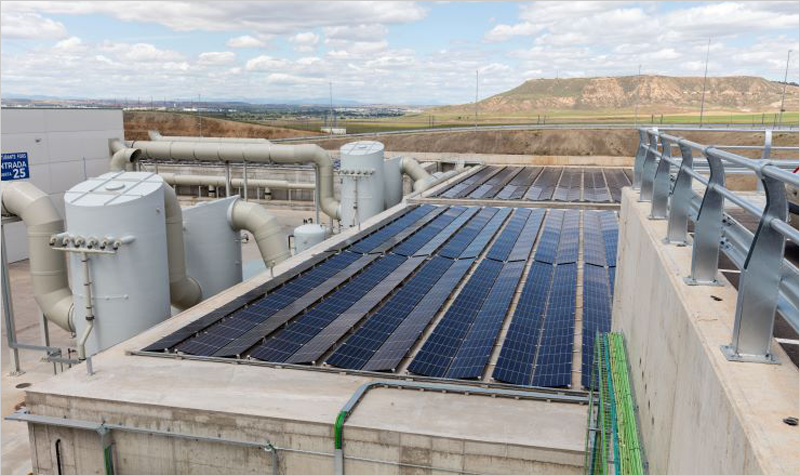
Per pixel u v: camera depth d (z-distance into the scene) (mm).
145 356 19688
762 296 5137
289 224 59344
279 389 17359
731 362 5145
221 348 19938
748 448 3973
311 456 15641
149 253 24516
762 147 13406
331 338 20516
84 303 24281
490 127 108375
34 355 30016
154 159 47344
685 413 6195
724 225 7445
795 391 4586
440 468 14945
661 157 10938
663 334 7879
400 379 18031
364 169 46625
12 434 22891
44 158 49312
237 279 33062
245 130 164250
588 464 12562
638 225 11617
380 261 30281
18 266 47156
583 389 17344
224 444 16203
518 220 40344
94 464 17219
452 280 27328
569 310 23328
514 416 15852
